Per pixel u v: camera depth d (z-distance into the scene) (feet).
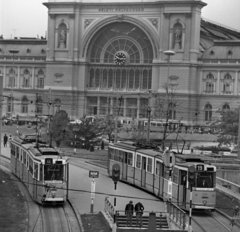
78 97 654.94
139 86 644.69
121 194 224.94
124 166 250.37
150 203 209.05
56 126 404.16
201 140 456.86
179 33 613.93
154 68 623.77
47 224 176.04
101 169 299.99
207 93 624.59
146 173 229.04
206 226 178.70
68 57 650.84
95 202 210.79
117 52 645.92
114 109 645.92
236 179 263.90
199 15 615.98
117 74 653.71
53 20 653.30
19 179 246.06
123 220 172.76
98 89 654.12
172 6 610.65
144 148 242.37
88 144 402.93
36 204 202.08
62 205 202.39
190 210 166.71
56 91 654.12
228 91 622.13
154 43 622.54
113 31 645.51
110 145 269.44
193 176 168.14
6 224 170.81
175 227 170.91
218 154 361.92
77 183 251.39
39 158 201.26
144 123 526.57
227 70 622.13
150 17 622.54
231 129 396.78
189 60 614.75
